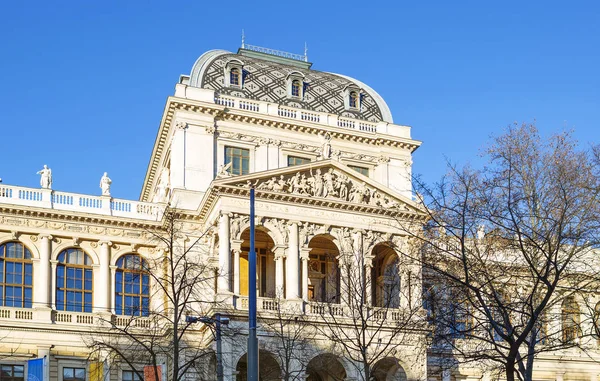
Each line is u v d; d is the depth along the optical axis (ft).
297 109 255.70
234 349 210.59
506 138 180.14
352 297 210.59
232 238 220.84
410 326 213.25
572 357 267.18
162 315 191.72
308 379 240.73
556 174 173.06
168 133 251.80
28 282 230.68
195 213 235.81
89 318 230.89
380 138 260.62
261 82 260.62
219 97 248.73
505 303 152.87
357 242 231.71
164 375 219.61
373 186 238.07
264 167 247.91
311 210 230.68
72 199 239.91
